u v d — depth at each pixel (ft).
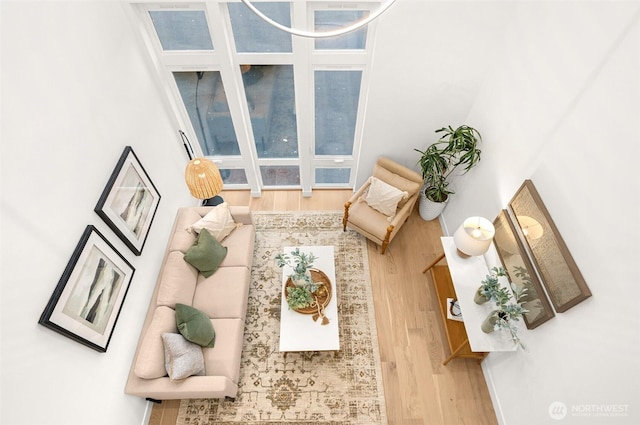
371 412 10.63
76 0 7.93
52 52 7.24
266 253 14.06
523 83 9.51
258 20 10.73
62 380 7.22
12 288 6.10
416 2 9.84
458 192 13.69
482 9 9.95
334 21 10.86
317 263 12.22
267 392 10.93
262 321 12.35
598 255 7.04
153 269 11.22
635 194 6.27
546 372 8.57
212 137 14.32
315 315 11.02
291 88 12.76
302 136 13.55
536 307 8.78
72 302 7.42
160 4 10.13
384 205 13.14
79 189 7.87
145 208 10.53
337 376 11.23
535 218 8.73
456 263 11.34
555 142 8.23
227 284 11.50
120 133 9.53
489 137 11.33
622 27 6.54
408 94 12.09
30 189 6.58
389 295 13.00
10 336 6.04
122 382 9.34
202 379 9.32
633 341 6.31
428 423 10.50
